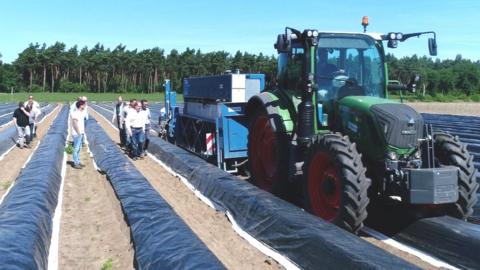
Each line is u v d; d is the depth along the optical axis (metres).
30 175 9.66
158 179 10.88
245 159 10.56
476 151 15.98
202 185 9.34
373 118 6.18
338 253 5.09
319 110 7.17
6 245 5.23
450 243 5.73
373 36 7.51
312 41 6.92
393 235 6.43
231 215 7.59
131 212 7.25
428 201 5.65
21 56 92.25
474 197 6.17
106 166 11.78
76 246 6.44
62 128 22.48
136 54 93.44
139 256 5.56
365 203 5.86
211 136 11.20
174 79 92.62
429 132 6.09
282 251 5.96
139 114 13.88
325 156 6.37
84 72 96.19
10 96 70.81
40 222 6.47
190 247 5.48
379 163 6.23
